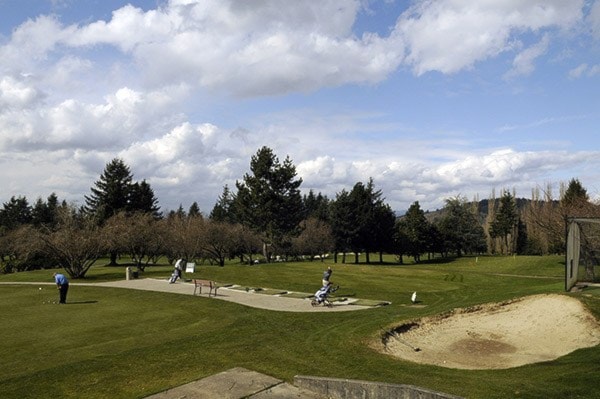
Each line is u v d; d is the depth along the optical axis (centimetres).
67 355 1505
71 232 4453
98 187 7494
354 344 1474
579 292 1906
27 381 1195
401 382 1074
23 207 10819
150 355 1409
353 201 7412
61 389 1136
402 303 2494
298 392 1101
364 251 7944
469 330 1698
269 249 7506
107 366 1305
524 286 2755
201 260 8844
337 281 3462
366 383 1025
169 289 3184
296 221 7556
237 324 1897
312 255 8306
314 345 1495
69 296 3028
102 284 3634
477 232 9294
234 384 1146
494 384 1029
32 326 2019
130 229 5203
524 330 1634
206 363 1320
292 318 2022
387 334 1600
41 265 6094
